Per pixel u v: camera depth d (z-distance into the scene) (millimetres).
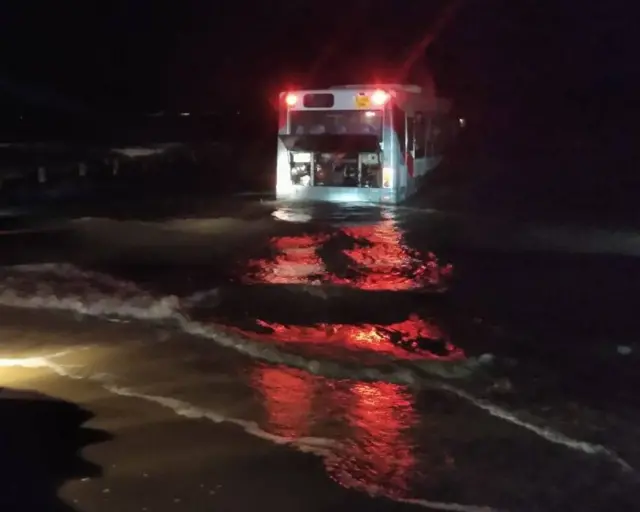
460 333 9586
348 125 19938
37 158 38156
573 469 5895
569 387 7680
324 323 10078
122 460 6039
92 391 7574
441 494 5512
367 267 13531
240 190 26203
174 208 21438
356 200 20016
